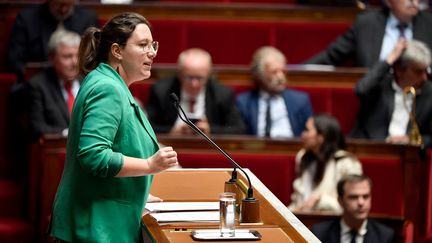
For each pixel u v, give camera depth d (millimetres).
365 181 8477
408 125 10438
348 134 10766
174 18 11852
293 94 10727
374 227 8609
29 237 9477
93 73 5008
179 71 10484
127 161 4789
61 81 10289
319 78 10977
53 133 10047
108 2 12492
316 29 11961
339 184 8562
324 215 8656
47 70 10336
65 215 4969
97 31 5156
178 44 11820
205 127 9836
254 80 10789
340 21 11992
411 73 10312
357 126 10648
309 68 11141
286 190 9648
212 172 6660
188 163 9531
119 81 5020
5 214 9938
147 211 5332
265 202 5543
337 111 10953
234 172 5449
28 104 10211
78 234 4926
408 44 10461
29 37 11469
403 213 9516
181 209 5398
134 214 5043
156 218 5148
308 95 10781
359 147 9602
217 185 6184
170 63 11828
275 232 4824
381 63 10445
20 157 10570
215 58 11867
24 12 11555
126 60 5066
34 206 9508
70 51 10133
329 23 11984
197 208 5434
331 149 9359
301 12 11961
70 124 5027
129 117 4984
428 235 9734
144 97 10898
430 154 9758
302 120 10672
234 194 4863
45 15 11539
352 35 11602
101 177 4938
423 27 11539
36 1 12305
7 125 10609
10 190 10102
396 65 10422
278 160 9633
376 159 9570
